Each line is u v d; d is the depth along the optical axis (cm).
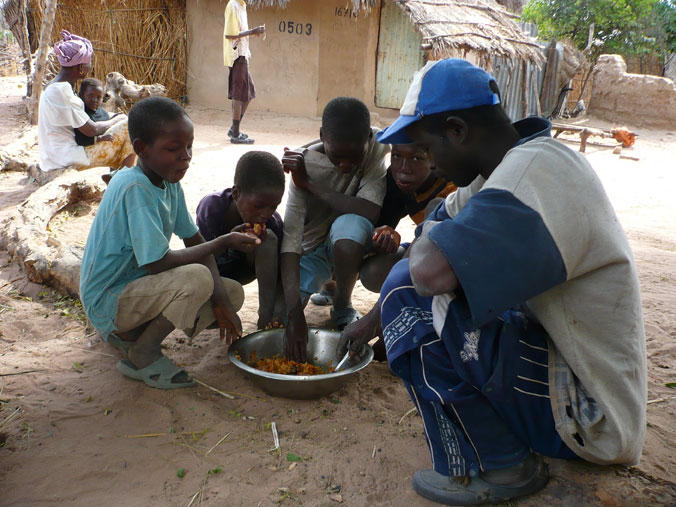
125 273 254
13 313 334
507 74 1343
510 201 159
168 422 237
